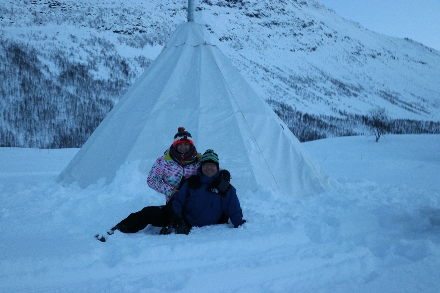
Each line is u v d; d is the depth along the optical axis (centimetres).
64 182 611
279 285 269
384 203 485
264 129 616
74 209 449
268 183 548
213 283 267
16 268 278
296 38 13300
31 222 405
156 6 11781
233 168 546
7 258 285
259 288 263
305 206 477
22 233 371
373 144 2894
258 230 374
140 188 519
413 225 414
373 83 11638
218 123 594
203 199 395
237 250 330
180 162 409
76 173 611
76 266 289
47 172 1152
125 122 622
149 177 412
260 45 11819
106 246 325
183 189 394
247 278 278
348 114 8356
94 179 579
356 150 2645
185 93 632
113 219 423
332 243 349
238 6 14150
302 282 276
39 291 254
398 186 603
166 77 656
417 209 452
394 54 14600
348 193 541
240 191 527
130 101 658
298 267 300
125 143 586
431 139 2997
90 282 267
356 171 1337
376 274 292
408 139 3041
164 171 409
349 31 15700
